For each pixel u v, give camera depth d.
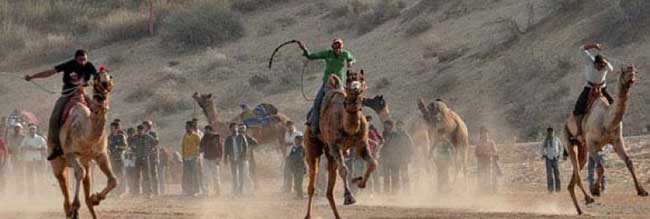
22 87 131.88
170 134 110.12
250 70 125.62
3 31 150.38
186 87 123.38
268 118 83.62
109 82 36.97
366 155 38.81
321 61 122.56
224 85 122.62
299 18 140.00
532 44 106.88
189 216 45.22
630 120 89.12
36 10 157.50
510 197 59.56
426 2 128.25
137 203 56.56
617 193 59.88
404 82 109.38
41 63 141.50
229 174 77.31
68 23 154.88
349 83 37.97
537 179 70.88
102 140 37.44
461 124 62.25
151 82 126.38
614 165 71.81
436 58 113.31
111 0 161.12
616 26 103.94
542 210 49.56
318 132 39.75
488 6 121.88
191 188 66.19
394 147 61.81
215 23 139.12
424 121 65.88
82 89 38.62
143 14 151.00
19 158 63.22
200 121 112.38
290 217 44.59
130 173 66.31
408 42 119.75
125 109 120.44
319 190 63.31
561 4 112.06
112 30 147.25
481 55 109.19
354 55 121.38
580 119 45.03
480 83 103.62
